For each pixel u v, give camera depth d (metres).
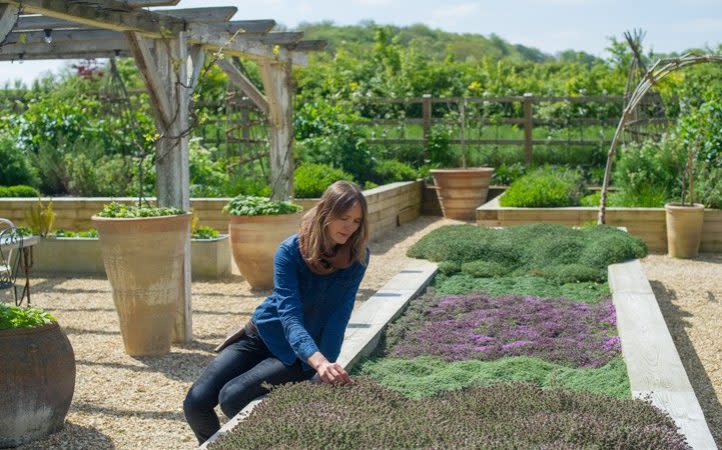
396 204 14.17
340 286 3.53
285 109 9.72
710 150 12.03
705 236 11.05
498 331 6.01
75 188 13.66
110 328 7.14
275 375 3.50
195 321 7.41
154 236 6.06
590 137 16.97
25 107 16.66
